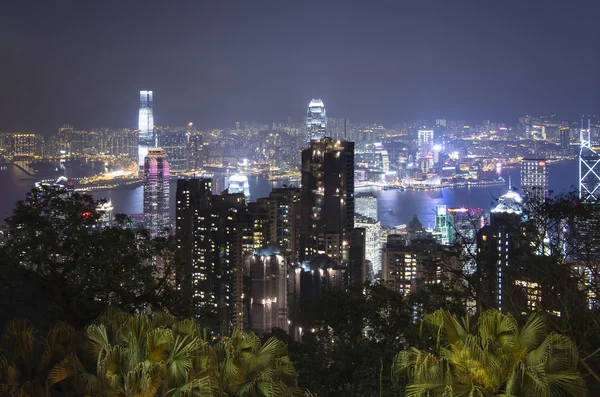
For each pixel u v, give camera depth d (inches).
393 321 1172.5
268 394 613.0
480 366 529.0
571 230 1070.4
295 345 1163.3
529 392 514.3
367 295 1227.9
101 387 580.4
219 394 595.8
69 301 1042.1
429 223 7696.9
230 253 4793.3
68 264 1083.9
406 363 590.6
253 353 643.5
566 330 820.6
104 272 1101.1
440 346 582.6
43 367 614.5
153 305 1182.9
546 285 1013.2
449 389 528.1
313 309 1299.2
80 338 650.2
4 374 571.2
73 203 1152.8
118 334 639.8
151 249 1184.8
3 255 1034.1
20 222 1059.9
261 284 4018.2
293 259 5305.1
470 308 1154.7
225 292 4670.3
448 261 1332.4
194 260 4921.3
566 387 529.7
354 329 1189.7
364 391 915.4
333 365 1075.3
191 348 599.8
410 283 3560.5
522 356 537.6
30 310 1021.8
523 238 1102.4
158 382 573.3
